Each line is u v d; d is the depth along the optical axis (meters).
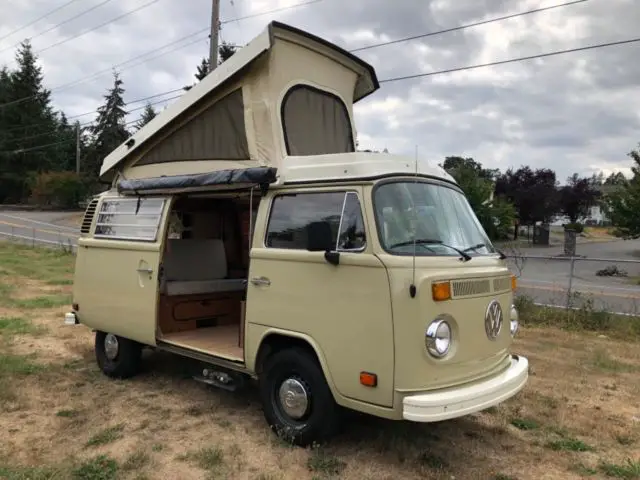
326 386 4.65
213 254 7.41
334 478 4.33
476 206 25.72
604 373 7.45
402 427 5.32
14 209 49.50
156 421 5.48
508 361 5.10
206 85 6.04
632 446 5.20
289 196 5.06
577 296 11.59
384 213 4.47
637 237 25.55
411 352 4.11
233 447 4.85
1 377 6.62
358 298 4.35
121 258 6.67
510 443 5.15
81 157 64.19
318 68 6.18
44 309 11.25
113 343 6.91
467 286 4.50
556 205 38.31
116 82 60.91
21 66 59.69
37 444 4.91
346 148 6.45
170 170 6.58
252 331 5.16
